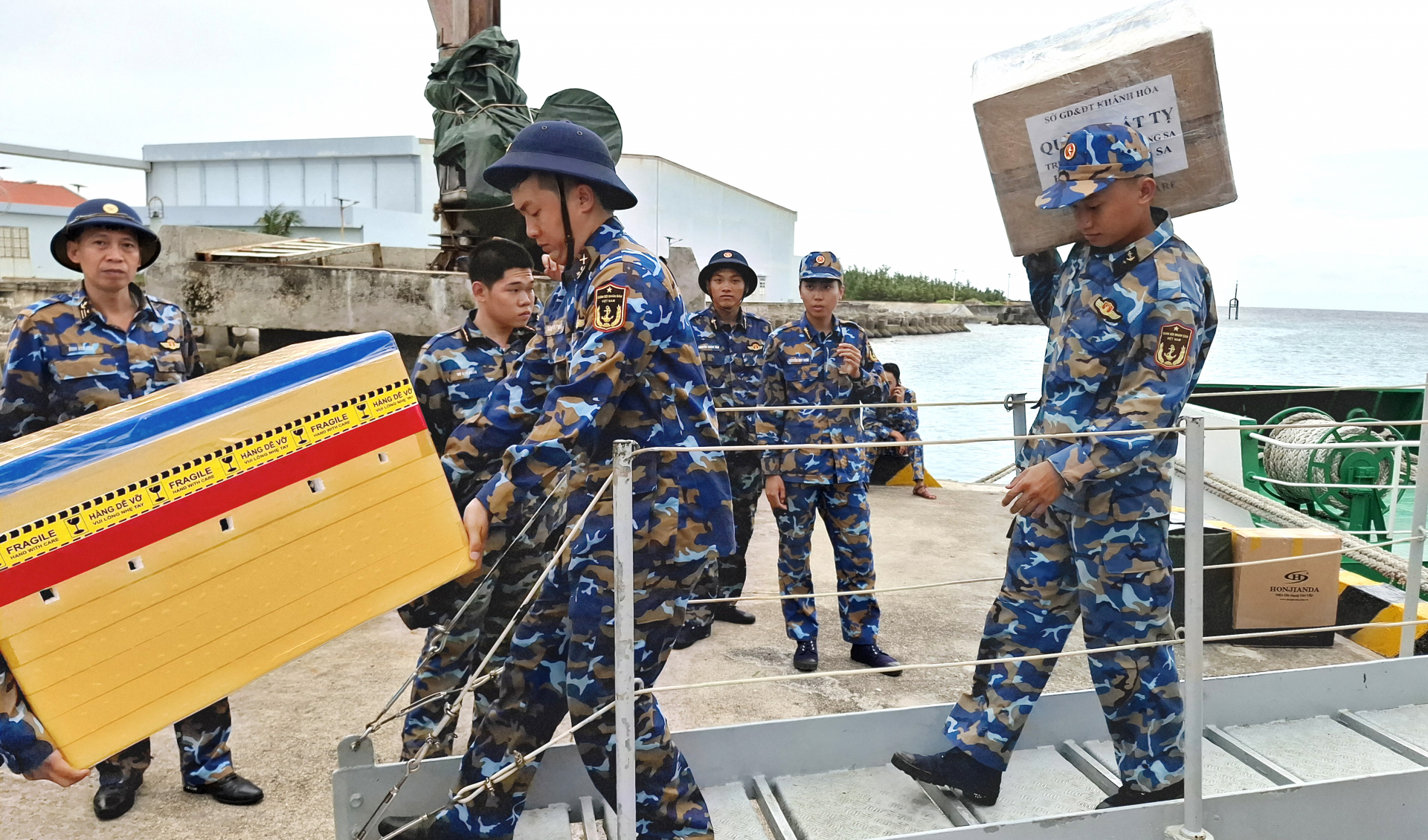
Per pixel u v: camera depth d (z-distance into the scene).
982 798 2.56
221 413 1.68
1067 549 2.56
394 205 59.03
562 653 2.21
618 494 1.88
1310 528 5.63
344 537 1.78
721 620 4.91
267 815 2.85
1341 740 3.01
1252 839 2.41
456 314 6.64
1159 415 2.32
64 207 43.31
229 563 1.68
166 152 61.31
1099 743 2.97
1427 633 4.32
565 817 2.41
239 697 3.71
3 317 13.19
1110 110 2.54
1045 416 2.61
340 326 6.78
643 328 1.96
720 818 2.49
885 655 4.29
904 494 8.46
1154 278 2.36
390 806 2.29
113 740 1.61
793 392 4.20
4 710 1.59
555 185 2.06
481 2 6.79
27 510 1.55
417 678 2.91
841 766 2.77
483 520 1.94
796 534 4.17
